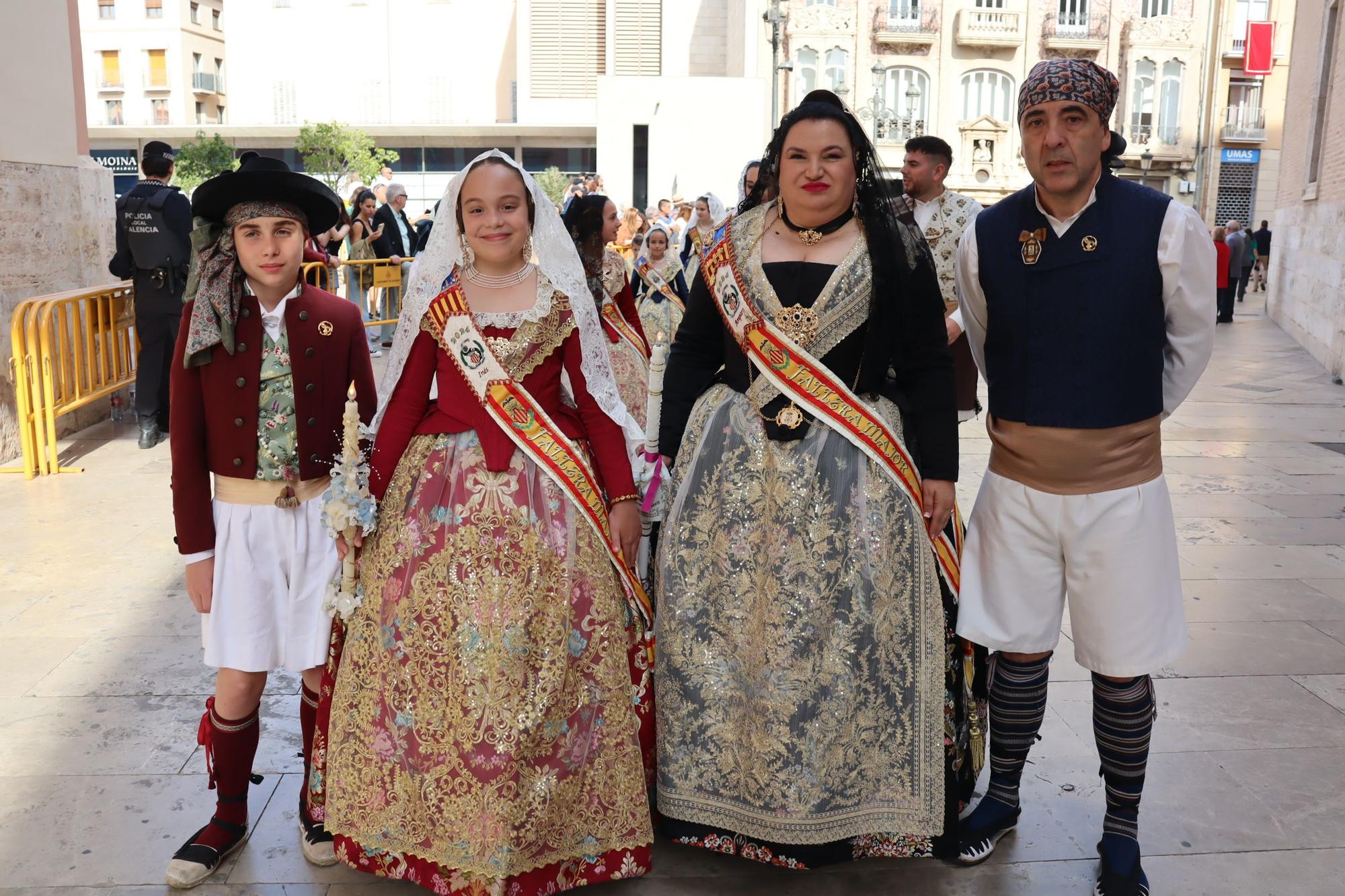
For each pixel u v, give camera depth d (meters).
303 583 2.66
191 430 2.58
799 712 2.51
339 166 42.25
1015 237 2.55
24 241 6.93
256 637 2.61
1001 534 2.63
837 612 2.54
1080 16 36.59
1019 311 2.54
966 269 2.67
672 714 2.65
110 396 8.19
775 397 2.59
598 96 29.62
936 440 2.65
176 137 47.78
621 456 2.65
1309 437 8.20
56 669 3.82
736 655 2.60
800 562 2.53
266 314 2.61
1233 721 3.49
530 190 2.57
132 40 53.56
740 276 2.62
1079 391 2.48
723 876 2.69
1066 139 2.37
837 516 2.54
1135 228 2.45
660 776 2.68
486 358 2.49
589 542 2.54
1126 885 2.55
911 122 36.66
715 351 2.81
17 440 6.87
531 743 2.39
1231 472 7.00
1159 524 2.53
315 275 9.80
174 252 7.06
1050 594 2.63
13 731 3.37
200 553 2.60
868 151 2.56
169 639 4.10
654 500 2.67
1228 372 12.07
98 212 8.01
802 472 2.55
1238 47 36.41
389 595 2.49
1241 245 21.50
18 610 4.38
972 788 2.78
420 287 2.58
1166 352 2.61
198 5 54.84
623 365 5.42
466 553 2.44
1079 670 3.89
